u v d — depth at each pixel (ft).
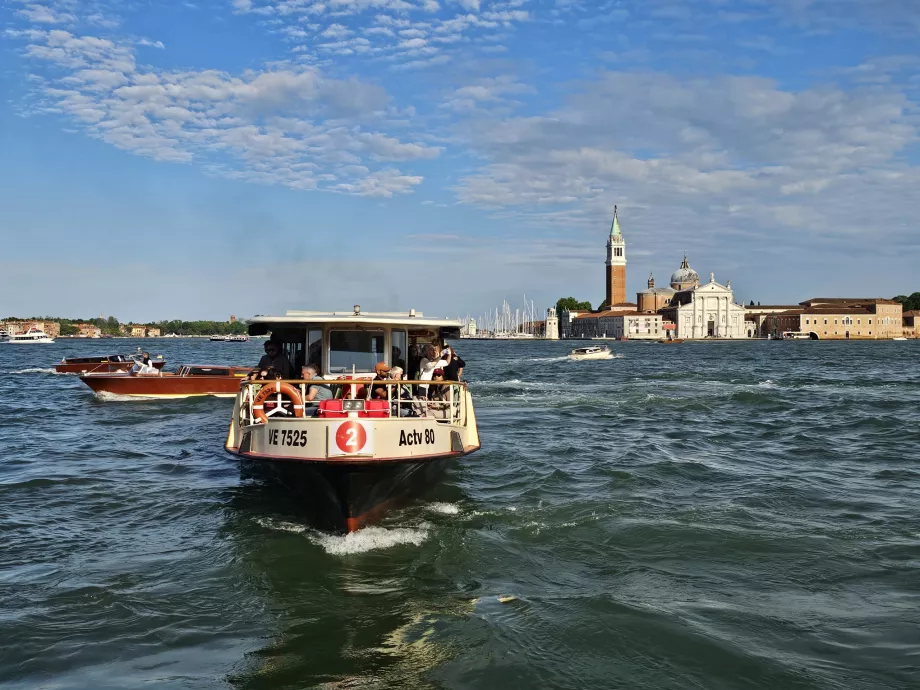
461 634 27.32
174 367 232.53
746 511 43.62
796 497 47.44
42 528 41.24
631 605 29.40
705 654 25.55
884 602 29.86
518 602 30.09
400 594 31.17
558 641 26.63
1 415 98.27
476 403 116.47
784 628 27.53
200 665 25.34
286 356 52.13
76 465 60.23
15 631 27.66
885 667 24.58
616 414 99.96
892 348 482.69
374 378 46.14
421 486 44.86
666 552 36.19
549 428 84.53
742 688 23.53
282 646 26.66
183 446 70.54
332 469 36.91
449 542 37.65
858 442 72.59
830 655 25.45
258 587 32.01
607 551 36.47
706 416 96.89
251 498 47.80
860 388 146.10
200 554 36.40
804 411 102.53
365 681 24.25
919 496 47.70
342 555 35.78
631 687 23.65
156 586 32.22
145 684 24.07
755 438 75.66
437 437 42.27
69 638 27.22
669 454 64.69
